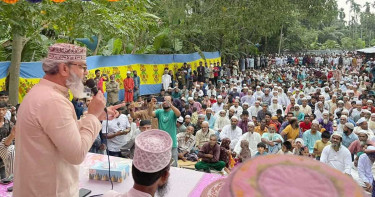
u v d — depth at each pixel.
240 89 16.70
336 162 6.97
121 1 8.73
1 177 4.30
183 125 8.93
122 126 7.34
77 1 7.14
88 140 1.90
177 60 18.34
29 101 1.84
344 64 36.50
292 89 17.03
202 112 11.23
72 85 1.92
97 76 12.34
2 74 9.28
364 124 8.95
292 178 0.71
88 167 3.54
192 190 3.04
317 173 0.72
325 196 0.66
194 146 8.65
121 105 2.41
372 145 6.56
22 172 1.87
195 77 19.08
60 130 1.77
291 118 8.97
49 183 1.87
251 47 28.42
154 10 17.30
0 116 4.91
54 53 1.89
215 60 23.05
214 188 2.11
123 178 3.25
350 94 14.80
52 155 1.84
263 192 0.67
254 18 20.94
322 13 23.08
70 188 2.01
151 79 16.58
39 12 6.68
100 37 13.40
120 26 8.45
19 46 8.73
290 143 7.26
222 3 20.52
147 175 1.81
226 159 7.18
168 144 1.87
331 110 12.87
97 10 7.57
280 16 21.78
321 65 35.56
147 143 1.83
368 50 38.03
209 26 20.39
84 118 1.99
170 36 18.17
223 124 10.25
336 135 6.93
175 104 11.38
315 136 8.52
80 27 7.52
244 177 0.72
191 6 20.22
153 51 18.39
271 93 14.52
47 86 1.88
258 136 8.52
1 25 6.52
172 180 3.25
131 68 15.28
